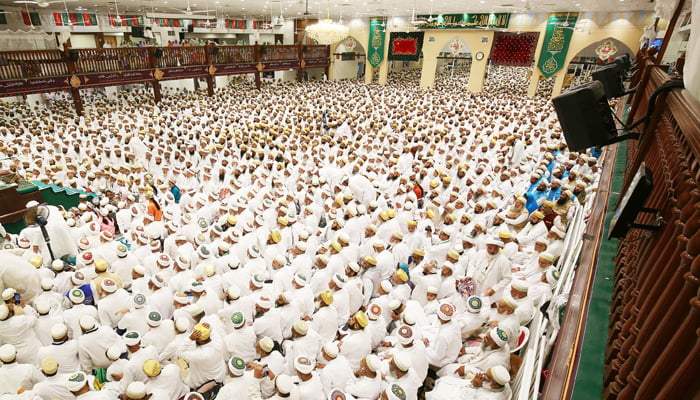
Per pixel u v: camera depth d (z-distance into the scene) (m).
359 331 4.45
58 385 3.82
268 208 8.65
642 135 3.54
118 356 4.15
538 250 5.50
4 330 4.27
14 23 23.94
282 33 37.03
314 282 5.91
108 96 25.83
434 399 3.71
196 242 6.98
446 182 9.66
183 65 21.94
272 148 13.77
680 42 11.99
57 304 5.35
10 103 20.78
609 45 23.92
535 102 22.36
